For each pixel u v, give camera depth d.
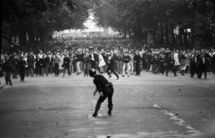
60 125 16.52
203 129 15.05
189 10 66.50
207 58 47.22
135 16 85.31
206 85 33.53
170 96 25.91
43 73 52.91
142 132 14.69
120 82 37.03
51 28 81.94
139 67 47.53
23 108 21.80
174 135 14.02
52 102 23.94
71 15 80.94
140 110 20.09
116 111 19.92
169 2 68.81
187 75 47.34
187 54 49.19
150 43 97.50
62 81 39.88
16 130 15.72
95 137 14.05
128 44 113.62
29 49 68.62
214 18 51.66
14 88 33.72
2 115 19.56
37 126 16.45
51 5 39.66
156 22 84.62
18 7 35.94
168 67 45.91
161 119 17.41
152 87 32.03
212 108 20.47
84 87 32.88
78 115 18.95
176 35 94.69
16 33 72.44
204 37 54.53
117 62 50.28
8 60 36.50
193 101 23.31
